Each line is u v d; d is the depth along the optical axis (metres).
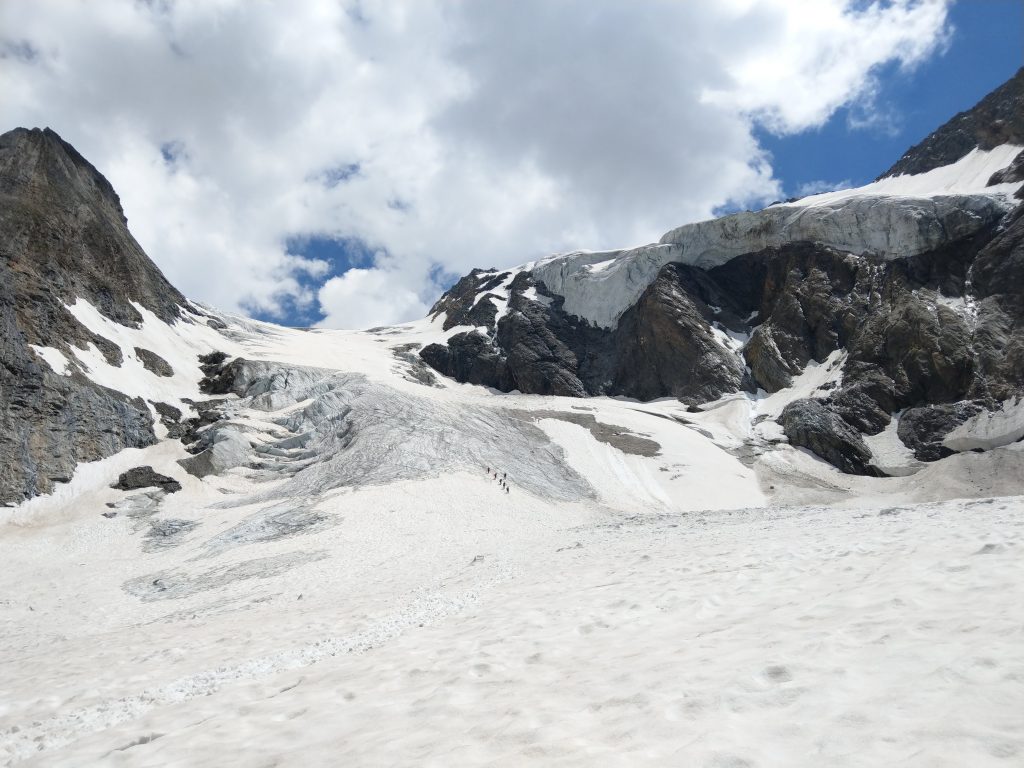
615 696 5.61
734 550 14.64
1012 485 49.41
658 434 69.94
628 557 17.33
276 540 35.22
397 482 45.47
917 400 66.12
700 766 4.07
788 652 5.91
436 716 6.04
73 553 37.44
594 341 105.31
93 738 7.45
